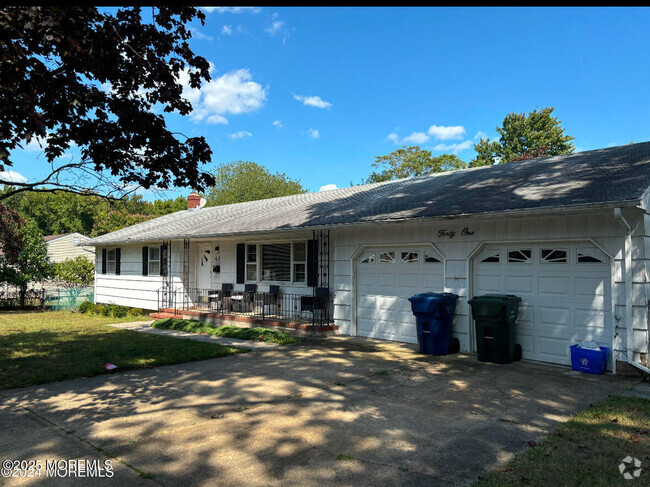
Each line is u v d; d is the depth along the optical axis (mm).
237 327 13148
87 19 5473
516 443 4656
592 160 10219
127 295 20234
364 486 3783
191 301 17422
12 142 6184
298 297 13711
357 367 8227
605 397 6223
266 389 6832
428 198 10570
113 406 6012
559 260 8273
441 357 8992
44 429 5152
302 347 10352
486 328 8469
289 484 3826
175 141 6320
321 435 4926
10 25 5004
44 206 51094
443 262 9906
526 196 8273
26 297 20828
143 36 6230
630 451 4387
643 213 7234
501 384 6945
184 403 6141
